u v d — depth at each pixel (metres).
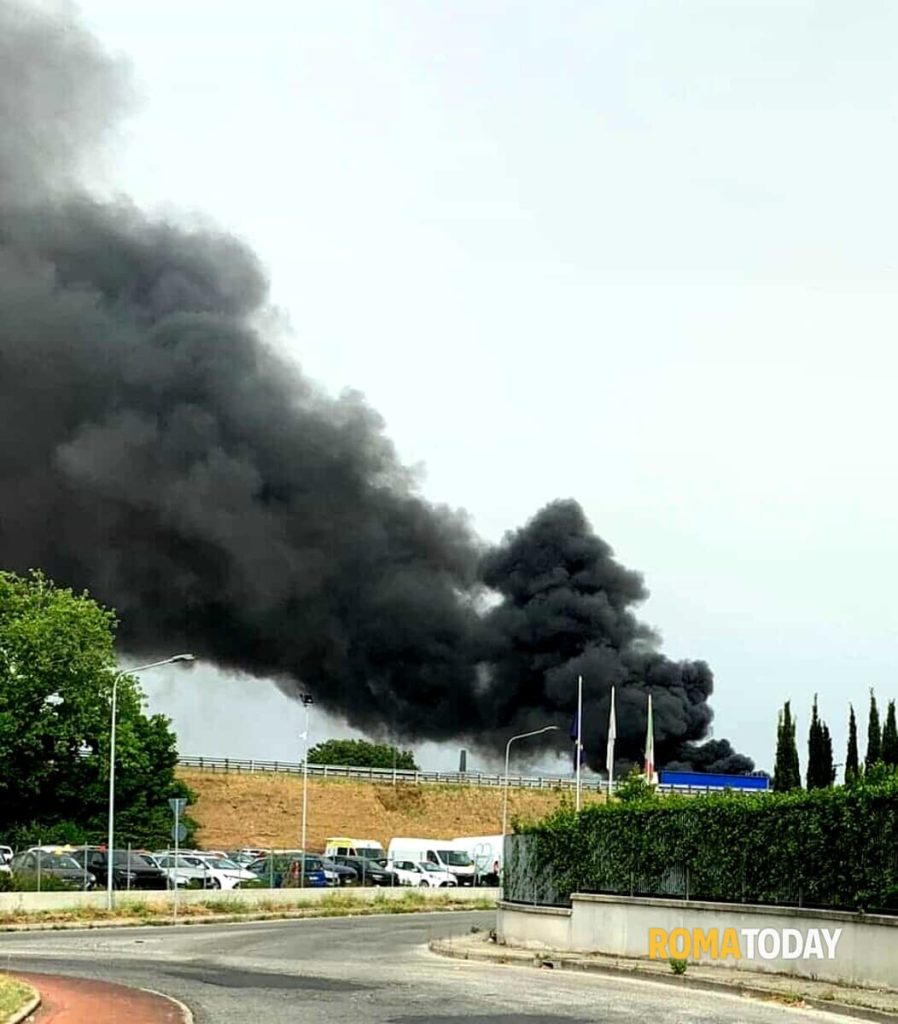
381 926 50.44
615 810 35.41
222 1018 20.11
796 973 27.97
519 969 31.84
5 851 68.06
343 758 168.38
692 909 31.61
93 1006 21.23
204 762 107.81
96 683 78.94
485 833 116.00
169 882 62.72
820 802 27.91
